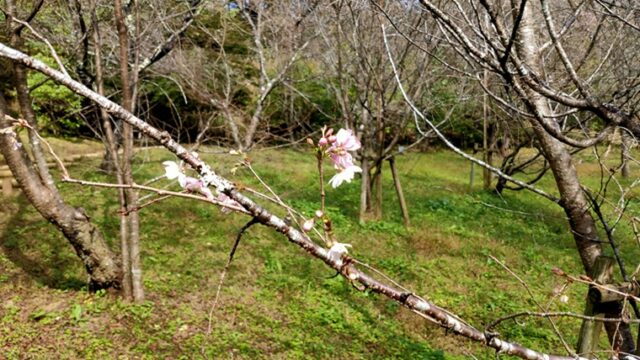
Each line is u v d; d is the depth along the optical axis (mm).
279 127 11281
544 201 11078
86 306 4809
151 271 5730
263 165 11570
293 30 8234
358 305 5512
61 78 1109
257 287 5645
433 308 1459
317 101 11766
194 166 1215
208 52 10781
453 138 15805
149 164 10117
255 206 1254
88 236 4820
